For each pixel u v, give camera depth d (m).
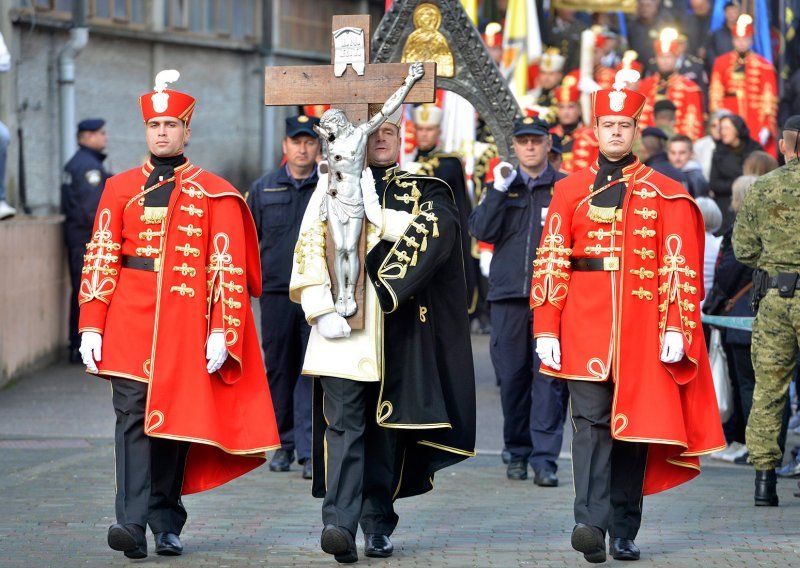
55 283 55.75
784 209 31.16
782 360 31.48
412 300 26.05
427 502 32.16
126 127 81.62
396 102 25.95
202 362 25.91
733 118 57.62
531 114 35.31
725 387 38.88
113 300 26.05
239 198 26.55
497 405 46.47
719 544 27.59
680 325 25.89
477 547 27.22
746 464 38.19
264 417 26.47
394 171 26.41
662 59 65.38
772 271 31.42
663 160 49.97
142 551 25.56
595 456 25.92
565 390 35.16
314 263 25.88
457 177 41.56
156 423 25.48
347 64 26.42
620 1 70.75
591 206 26.38
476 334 64.12
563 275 26.52
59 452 37.69
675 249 26.11
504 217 35.06
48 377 51.69
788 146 31.36
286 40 97.12
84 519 29.38
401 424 25.72
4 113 65.38
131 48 82.00
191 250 26.06
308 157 35.59
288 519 29.81
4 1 65.69
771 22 68.19
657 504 32.06
